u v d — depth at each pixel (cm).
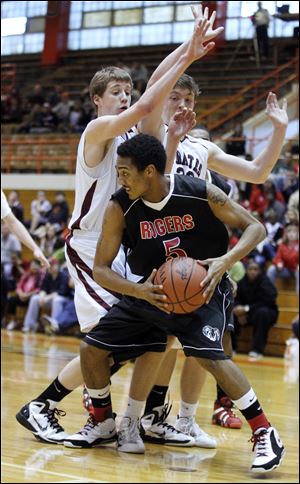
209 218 670
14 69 4169
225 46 3616
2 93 4022
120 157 646
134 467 641
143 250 673
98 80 759
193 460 690
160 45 4038
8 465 627
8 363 1525
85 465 639
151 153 644
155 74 715
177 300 625
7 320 2494
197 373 765
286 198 2341
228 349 764
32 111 3666
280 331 2027
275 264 2122
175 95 758
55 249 2489
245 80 3453
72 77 4075
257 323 1941
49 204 2756
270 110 750
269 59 3466
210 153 787
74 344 2019
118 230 672
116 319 693
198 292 623
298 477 641
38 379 1273
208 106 3369
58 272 2288
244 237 655
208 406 1073
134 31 4119
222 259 635
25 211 3077
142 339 706
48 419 739
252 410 652
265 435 650
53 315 2248
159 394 770
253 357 1941
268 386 1380
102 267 671
